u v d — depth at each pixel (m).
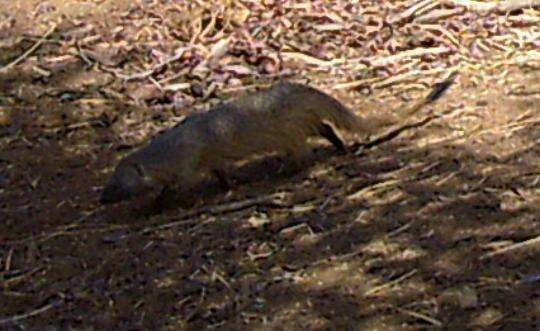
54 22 13.98
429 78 12.36
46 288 9.13
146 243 9.57
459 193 9.91
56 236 9.80
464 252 9.06
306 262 9.12
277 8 13.95
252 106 10.44
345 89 12.23
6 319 8.80
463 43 13.12
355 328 8.32
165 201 10.03
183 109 12.12
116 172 10.11
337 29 13.52
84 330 8.59
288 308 8.59
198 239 9.56
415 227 9.45
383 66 12.75
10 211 10.28
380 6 14.05
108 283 9.10
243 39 13.34
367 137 10.91
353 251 9.20
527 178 10.06
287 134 10.48
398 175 10.30
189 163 10.09
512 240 9.15
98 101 12.35
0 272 9.38
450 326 8.25
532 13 13.81
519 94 11.77
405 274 8.87
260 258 9.23
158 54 13.15
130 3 14.22
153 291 8.95
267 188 10.27
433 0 13.97
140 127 11.81
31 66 13.11
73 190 10.60
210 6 14.00
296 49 13.13
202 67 12.83
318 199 10.02
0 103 12.40
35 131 11.84
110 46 13.41
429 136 11.00
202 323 8.53
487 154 10.55
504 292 8.55
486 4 13.88
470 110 11.48
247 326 8.45
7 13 14.20
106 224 9.92
